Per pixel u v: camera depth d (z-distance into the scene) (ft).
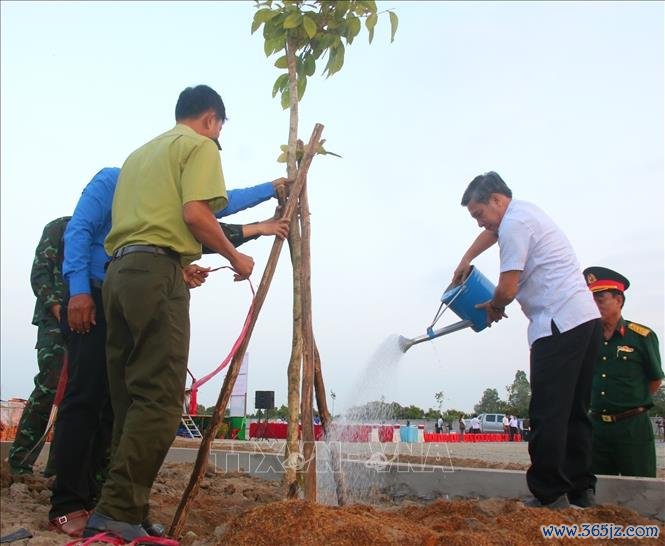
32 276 16.61
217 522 13.15
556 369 11.96
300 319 12.14
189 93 11.03
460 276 14.07
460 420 105.29
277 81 14.46
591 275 15.76
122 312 9.43
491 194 13.16
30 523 10.65
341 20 13.62
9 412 28.73
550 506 11.75
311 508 8.59
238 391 44.80
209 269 10.96
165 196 9.71
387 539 8.22
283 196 12.85
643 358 15.39
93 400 10.82
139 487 8.99
